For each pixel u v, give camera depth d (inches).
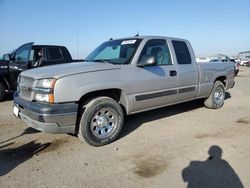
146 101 201.0
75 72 163.9
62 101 157.9
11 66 351.3
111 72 178.4
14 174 138.8
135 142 184.1
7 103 332.8
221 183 128.5
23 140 188.4
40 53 347.9
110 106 177.9
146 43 204.4
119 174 138.2
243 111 277.1
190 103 312.0
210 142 182.5
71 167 146.5
